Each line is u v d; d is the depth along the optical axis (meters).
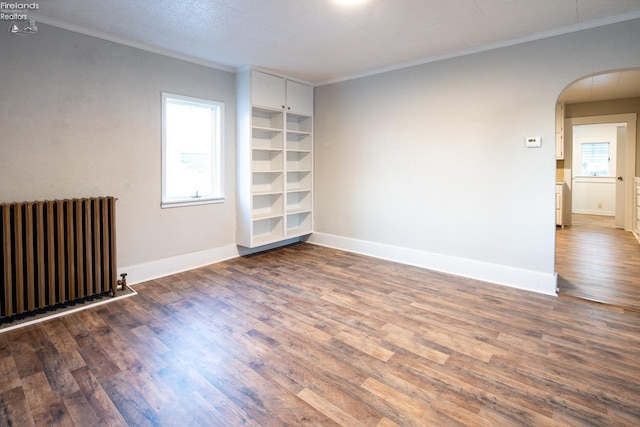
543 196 3.22
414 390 1.83
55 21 2.82
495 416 1.64
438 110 3.79
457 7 2.59
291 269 3.95
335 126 4.77
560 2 2.52
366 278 3.64
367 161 4.47
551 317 2.71
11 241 2.58
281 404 1.73
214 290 3.28
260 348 2.25
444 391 1.83
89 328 2.51
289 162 5.02
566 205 6.76
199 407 1.70
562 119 6.45
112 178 3.26
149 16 2.74
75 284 2.90
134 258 3.47
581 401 1.75
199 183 4.06
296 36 3.17
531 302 3.01
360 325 2.57
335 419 1.62
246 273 3.79
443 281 3.55
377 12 2.67
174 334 2.43
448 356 2.16
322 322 2.62
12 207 2.56
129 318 2.68
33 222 2.68
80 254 2.90
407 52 3.61
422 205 4.01
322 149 4.97
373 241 4.50
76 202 2.87
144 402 1.73
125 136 3.33
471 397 1.78
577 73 2.98
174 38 3.22
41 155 2.84
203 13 2.69
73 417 1.63
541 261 3.27
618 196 6.57
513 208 3.39
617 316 2.72
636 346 2.27
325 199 5.00
